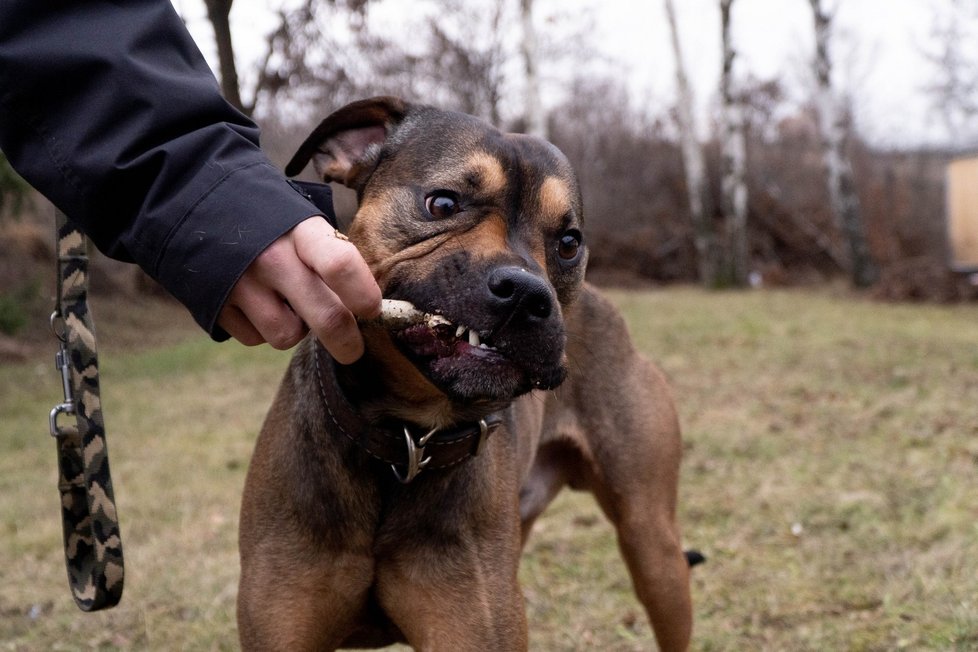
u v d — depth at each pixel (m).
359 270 1.53
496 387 2.13
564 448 3.72
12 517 5.46
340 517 2.47
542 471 3.73
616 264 22.44
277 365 10.66
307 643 2.49
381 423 2.43
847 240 19.48
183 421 7.92
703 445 6.78
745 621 4.06
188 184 1.58
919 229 22.05
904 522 5.02
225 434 7.42
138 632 4.02
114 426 7.75
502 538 2.64
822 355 10.49
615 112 26.66
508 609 2.58
